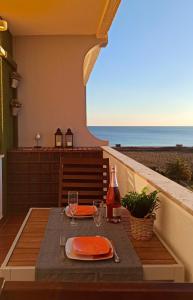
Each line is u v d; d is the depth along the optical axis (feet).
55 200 15.33
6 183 15.17
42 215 7.03
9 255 4.85
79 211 6.71
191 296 2.92
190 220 4.39
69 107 16.97
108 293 2.94
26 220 6.65
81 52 16.87
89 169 9.75
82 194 9.52
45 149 15.69
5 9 13.32
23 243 5.34
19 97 16.80
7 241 11.76
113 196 6.27
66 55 16.87
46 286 3.01
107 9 13.05
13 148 16.16
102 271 4.35
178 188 5.66
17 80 16.11
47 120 16.93
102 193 9.53
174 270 4.43
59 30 16.06
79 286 3.01
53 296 2.96
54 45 16.80
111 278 4.35
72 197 6.63
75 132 17.02
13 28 15.58
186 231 4.52
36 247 5.16
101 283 3.06
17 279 4.40
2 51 13.42
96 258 4.56
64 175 9.71
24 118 16.88
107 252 4.68
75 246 4.88
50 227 5.99
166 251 4.95
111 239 5.35
